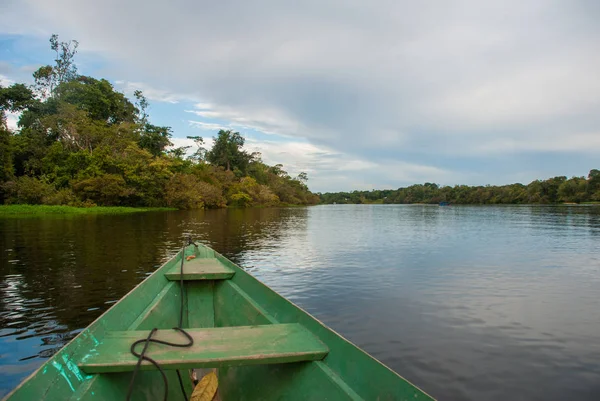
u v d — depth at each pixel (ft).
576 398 12.30
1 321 18.42
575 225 80.28
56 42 167.53
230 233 59.11
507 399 12.20
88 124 129.59
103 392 6.87
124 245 42.68
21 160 121.60
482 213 147.33
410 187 472.03
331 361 7.78
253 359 7.52
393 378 6.31
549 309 21.18
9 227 61.16
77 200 109.70
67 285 24.97
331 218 115.44
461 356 15.17
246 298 12.96
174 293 14.64
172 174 138.51
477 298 23.12
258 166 252.42
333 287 25.66
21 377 13.21
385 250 42.78
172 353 7.63
